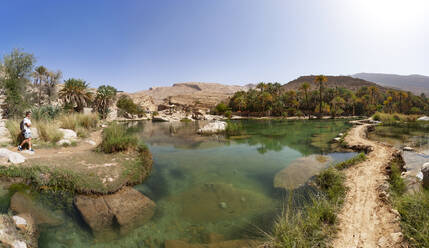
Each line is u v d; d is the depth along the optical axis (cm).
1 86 1817
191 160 926
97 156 740
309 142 1418
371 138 1541
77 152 788
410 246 286
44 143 866
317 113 6500
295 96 7412
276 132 2050
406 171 726
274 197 536
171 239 355
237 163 882
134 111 5719
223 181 659
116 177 577
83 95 3597
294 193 555
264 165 850
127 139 874
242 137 1683
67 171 561
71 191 497
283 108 6712
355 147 1145
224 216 438
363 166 747
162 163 862
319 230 351
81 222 388
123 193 511
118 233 365
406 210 370
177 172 748
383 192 500
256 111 6975
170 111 8056
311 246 307
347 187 552
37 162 608
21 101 1875
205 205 489
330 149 1161
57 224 379
